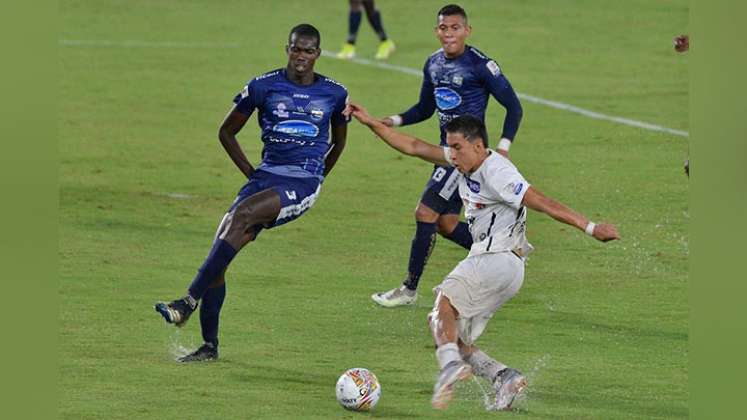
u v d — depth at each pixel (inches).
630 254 1519.4
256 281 1386.6
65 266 1418.6
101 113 2389.3
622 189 1873.8
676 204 1782.7
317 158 1125.7
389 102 2504.9
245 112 1124.5
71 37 3174.2
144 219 1670.8
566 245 1565.0
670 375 1070.4
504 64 2888.8
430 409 963.3
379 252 1535.4
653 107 2490.2
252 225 1080.8
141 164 2012.8
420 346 1154.0
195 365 1074.7
